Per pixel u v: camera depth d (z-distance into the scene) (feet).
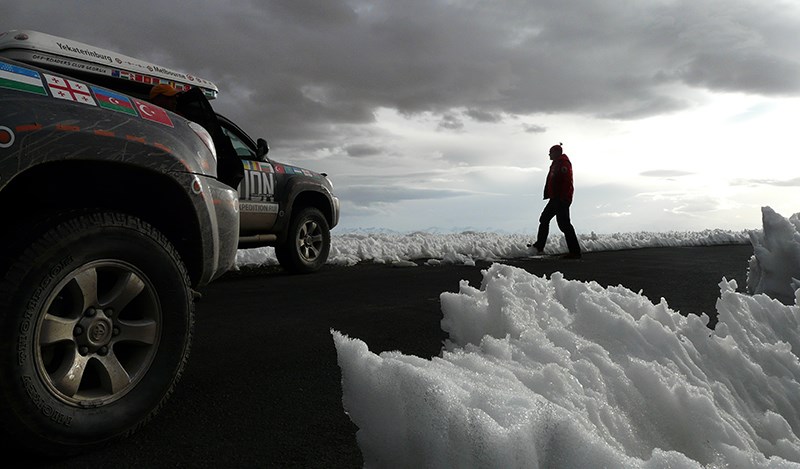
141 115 6.55
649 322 6.25
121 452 5.49
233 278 20.61
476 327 6.95
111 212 5.67
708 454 4.79
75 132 5.58
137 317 6.10
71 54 12.73
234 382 7.80
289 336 10.75
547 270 22.75
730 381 5.96
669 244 40.52
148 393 5.89
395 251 29.19
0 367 4.76
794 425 5.79
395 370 4.07
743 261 26.61
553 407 3.89
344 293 16.43
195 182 6.95
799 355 6.77
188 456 5.41
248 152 19.56
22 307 4.92
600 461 3.52
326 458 5.38
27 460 5.28
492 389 4.14
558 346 5.96
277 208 20.21
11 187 6.05
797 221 11.50
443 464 3.61
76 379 5.32
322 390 7.45
